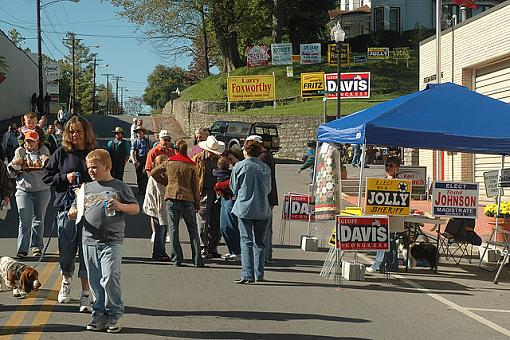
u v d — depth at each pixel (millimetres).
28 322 8539
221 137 39125
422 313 9734
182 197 12359
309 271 12641
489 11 22547
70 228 8984
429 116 12867
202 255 13555
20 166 12453
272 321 8914
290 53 62250
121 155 18203
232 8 62812
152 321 8734
